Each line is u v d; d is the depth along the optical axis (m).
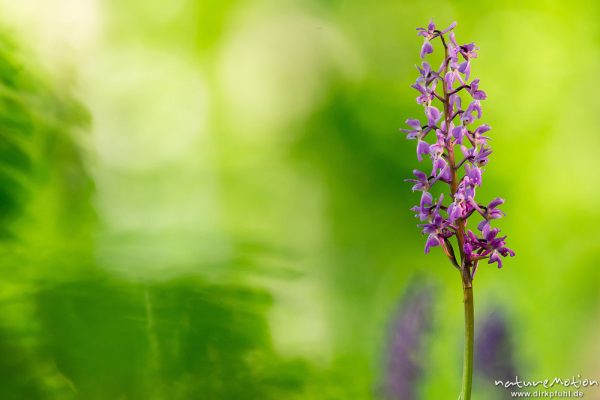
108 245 4.73
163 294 4.26
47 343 4.11
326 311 11.27
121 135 16.03
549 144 18.03
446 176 3.41
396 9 19.80
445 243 3.47
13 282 4.11
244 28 19.66
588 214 17.12
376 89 19.05
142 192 10.41
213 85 19.03
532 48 18.56
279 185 18.19
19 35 5.92
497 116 18.25
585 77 18.34
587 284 15.86
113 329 4.16
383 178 17.30
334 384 5.12
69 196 5.36
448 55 3.43
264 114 19.67
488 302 6.14
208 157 18.30
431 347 5.93
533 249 16.47
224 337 4.35
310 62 19.97
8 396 3.98
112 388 4.17
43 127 5.22
